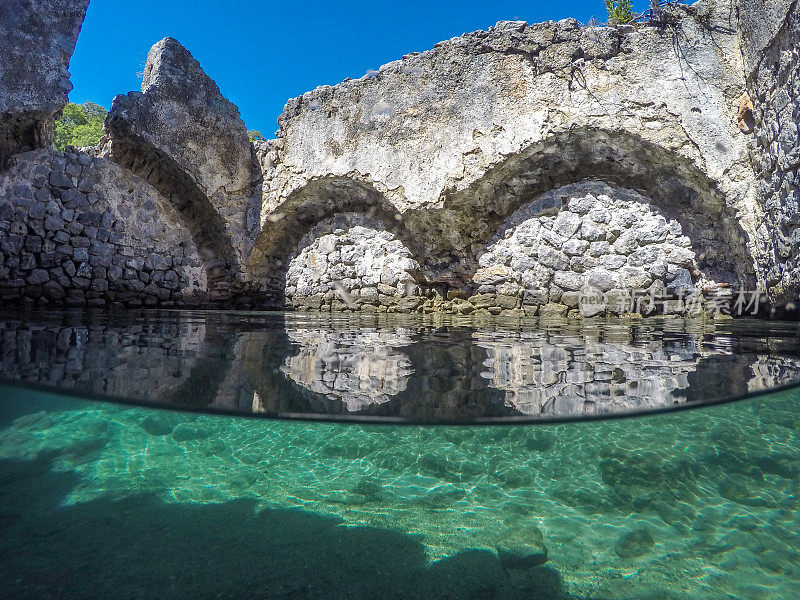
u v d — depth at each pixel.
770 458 1.60
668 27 4.68
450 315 5.62
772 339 3.06
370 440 1.88
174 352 2.37
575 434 1.83
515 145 5.11
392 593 1.05
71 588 1.05
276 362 2.20
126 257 5.75
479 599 1.04
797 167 3.54
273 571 1.12
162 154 5.63
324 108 5.99
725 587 1.09
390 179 5.64
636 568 1.15
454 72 5.39
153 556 1.18
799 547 1.23
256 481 1.58
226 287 6.48
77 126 15.30
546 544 1.25
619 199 5.16
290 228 6.67
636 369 2.14
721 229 4.73
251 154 6.48
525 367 2.17
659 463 1.60
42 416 2.12
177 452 1.81
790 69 3.56
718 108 4.48
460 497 1.48
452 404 1.63
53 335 2.77
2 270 4.89
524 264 5.51
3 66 4.55
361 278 6.26
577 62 4.89
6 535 1.27
